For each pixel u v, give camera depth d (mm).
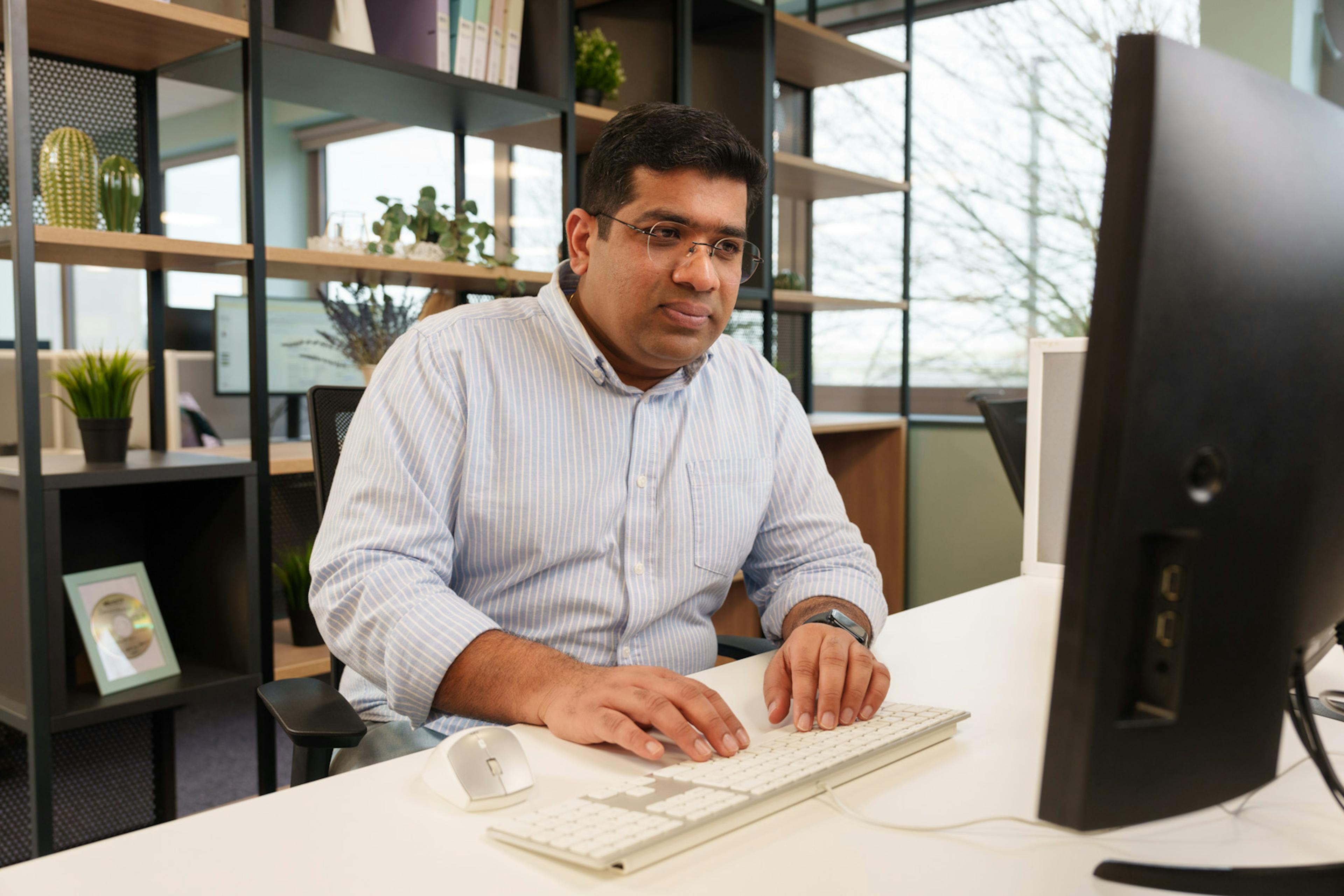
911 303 3658
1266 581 443
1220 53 401
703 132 1083
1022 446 1938
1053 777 422
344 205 5418
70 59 1876
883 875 553
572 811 611
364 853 580
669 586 1179
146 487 2020
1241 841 602
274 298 3234
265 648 1865
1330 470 457
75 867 562
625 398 1188
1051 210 3355
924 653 1027
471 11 2137
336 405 1322
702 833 594
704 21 2912
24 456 1542
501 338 1178
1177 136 374
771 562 1290
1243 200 400
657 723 737
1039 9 3328
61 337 6074
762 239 2926
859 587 1143
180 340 3551
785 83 3566
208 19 1725
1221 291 395
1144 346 379
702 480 1206
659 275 1095
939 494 3518
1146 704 423
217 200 5789
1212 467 411
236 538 1841
